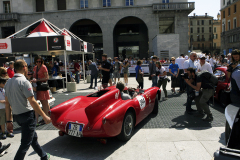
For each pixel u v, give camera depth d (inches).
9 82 108.3
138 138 157.0
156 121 198.1
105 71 302.8
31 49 382.6
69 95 365.4
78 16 1011.3
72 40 426.9
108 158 127.5
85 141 156.5
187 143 143.6
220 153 66.4
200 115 207.3
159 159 123.6
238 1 1501.0
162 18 998.4
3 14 1013.2
